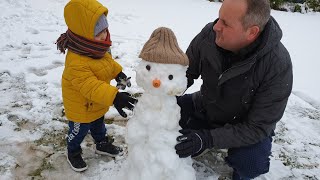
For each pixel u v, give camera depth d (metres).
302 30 5.67
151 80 1.72
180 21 5.48
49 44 4.11
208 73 2.22
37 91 3.16
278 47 1.98
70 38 2.04
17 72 3.42
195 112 2.50
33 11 5.11
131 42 4.38
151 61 1.72
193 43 2.30
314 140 2.85
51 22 4.79
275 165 2.53
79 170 2.34
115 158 2.49
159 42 1.74
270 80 1.99
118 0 6.28
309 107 3.30
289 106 3.29
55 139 2.63
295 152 2.70
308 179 2.45
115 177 2.20
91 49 2.01
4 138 2.58
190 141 1.90
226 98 2.18
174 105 1.83
